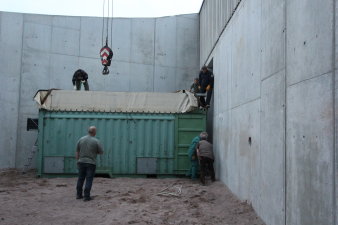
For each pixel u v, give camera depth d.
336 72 3.12
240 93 6.83
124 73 13.07
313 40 3.60
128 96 10.62
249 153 6.11
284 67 4.42
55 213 6.23
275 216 4.70
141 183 9.40
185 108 10.52
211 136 10.97
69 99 10.41
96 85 12.77
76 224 5.59
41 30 12.20
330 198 3.18
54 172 10.18
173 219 5.77
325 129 3.30
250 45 6.10
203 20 12.70
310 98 3.64
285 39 4.40
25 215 6.08
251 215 5.60
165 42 13.59
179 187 8.41
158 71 13.43
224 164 8.50
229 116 7.88
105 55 10.74
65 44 12.47
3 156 11.43
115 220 5.74
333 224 3.12
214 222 5.55
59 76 12.32
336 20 3.14
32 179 9.95
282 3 4.53
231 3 7.82
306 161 3.71
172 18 13.73
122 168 10.45
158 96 10.67
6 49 11.70
